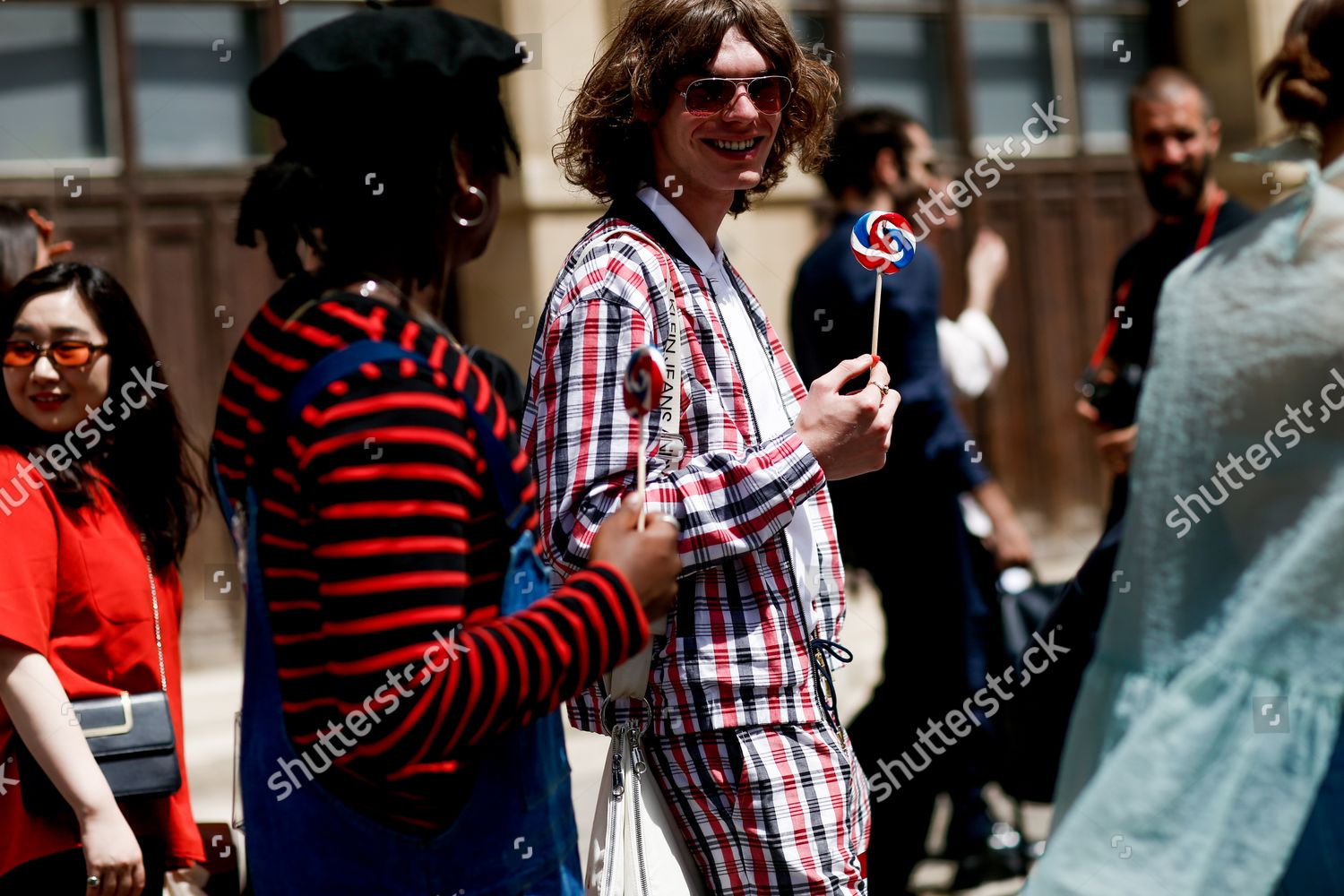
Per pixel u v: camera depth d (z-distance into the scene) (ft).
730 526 5.96
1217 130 11.25
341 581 4.29
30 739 6.95
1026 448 23.48
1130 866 6.28
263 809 4.76
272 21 18.48
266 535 4.60
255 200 4.80
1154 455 6.61
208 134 18.29
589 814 13.87
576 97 7.06
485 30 5.05
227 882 7.96
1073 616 8.39
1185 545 6.49
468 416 4.62
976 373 15.05
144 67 17.97
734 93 6.50
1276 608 6.19
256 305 18.39
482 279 17.21
